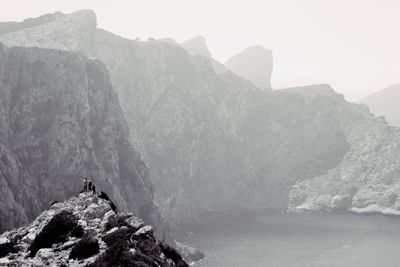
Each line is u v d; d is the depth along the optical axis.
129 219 28.39
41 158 170.38
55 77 184.88
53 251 25.89
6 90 172.12
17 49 184.62
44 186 166.12
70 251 25.19
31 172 166.38
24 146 168.88
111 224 28.20
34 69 184.75
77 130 179.88
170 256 26.94
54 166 170.38
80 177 173.50
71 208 33.56
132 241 25.25
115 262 22.59
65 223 27.83
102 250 24.55
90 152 183.25
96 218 30.88
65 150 173.50
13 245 27.91
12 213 139.62
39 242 27.08
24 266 24.31
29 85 181.38
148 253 24.69
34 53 186.62
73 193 171.25
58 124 176.38
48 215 32.69
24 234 29.88
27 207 153.62
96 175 180.25
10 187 149.12
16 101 176.25
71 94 184.75
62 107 180.62
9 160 152.25
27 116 173.75
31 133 172.00
